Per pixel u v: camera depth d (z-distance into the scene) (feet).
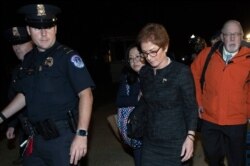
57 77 8.73
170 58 9.84
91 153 19.27
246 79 11.94
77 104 9.06
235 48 11.68
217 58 12.15
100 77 68.95
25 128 9.32
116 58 63.36
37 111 8.86
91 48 72.43
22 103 9.71
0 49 57.98
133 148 11.19
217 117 12.12
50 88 8.71
